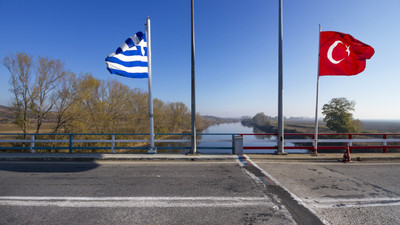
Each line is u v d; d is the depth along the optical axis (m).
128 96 29.45
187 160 7.32
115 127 28.11
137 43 8.09
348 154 7.11
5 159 7.30
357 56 7.88
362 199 3.86
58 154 7.77
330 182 4.87
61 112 19.59
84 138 20.08
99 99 25.11
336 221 3.05
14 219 3.05
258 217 3.17
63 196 3.95
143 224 2.96
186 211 3.37
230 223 2.99
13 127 17.19
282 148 8.09
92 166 6.43
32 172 5.68
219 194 4.11
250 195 4.05
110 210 3.38
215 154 8.07
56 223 2.96
